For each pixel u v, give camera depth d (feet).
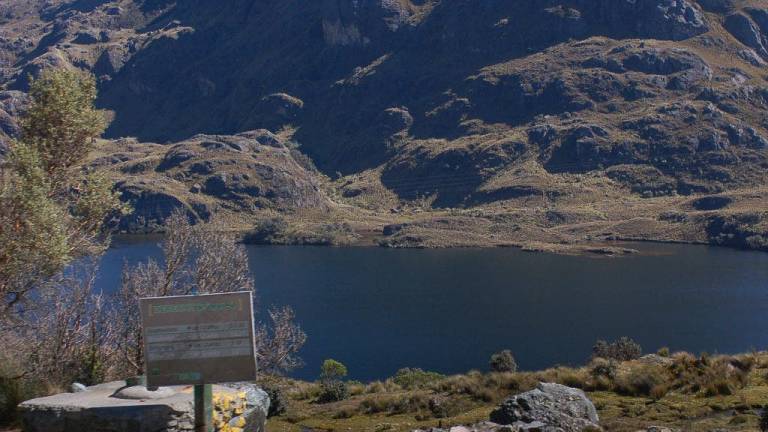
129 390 38.22
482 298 452.35
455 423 68.59
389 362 307.99
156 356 34.50
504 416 55.42
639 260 606.96
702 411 63.98
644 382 76.07
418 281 517.96
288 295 457.27
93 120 71.00
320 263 608.19
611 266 577.84
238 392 39.11
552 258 628.69
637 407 67.41
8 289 61.00
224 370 34.58
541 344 338.75
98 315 78.74
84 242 69.77
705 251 651.66
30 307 66.69
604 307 418.31
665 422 60.85
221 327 34.55
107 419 35.29
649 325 370.32
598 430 53.21
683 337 343.87
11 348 64.59
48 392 51.75
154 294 88.74
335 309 416.26
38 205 59.31
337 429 71.61
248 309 34.60
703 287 473.67
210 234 99.45
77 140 70.64
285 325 107.55
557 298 448.65
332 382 97.09
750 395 68.44
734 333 347.97
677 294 450.30
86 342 74.95
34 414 36.17
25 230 59.11
